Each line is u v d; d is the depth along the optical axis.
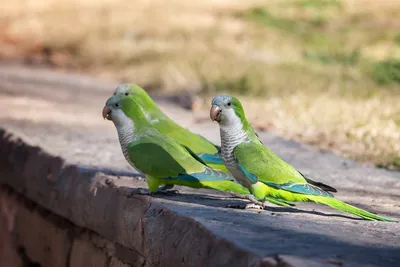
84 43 29.62
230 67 23.12
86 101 18.20
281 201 8.08
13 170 12.01
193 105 18.31
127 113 8.66
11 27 33.22
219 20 33.25
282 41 28.20
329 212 8.00
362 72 21.88
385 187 10.08
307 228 7.00
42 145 11.59
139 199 8.29
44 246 11.03
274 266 5.75
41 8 38.16
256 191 7.87
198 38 28.92
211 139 13.31
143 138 8.54
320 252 6.07
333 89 19.33
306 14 33.94
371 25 31.05
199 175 8.30
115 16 34.78
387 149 12.76
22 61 27.94
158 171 8.34
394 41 27.42
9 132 12.89
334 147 13.27
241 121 8.03
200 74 22.61
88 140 12.50
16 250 12.12
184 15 34.75
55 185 10.36
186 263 6.86
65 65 27.17
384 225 7.30
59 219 10.52
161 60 24.98
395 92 18.84
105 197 8.95
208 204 8.04
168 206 7.78
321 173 10.91
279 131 14.77
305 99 17.61
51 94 19.27
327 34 29.34
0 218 12.86
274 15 33.78
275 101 17.66
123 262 8.55
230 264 6.20
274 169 7.81
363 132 13.97
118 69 25.31
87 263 9.52
